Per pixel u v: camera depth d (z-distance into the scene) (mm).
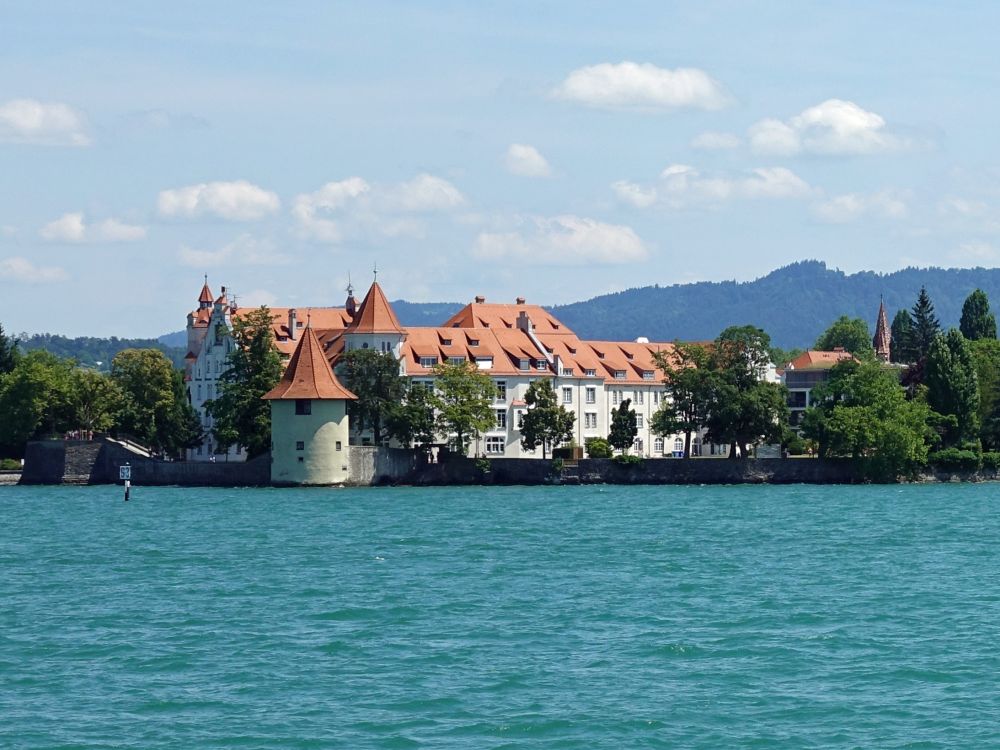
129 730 84812
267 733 83938
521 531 195250
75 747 81625
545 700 90625
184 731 84438
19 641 109812
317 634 111562
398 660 101875
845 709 88500
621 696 91562
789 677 96562
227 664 101125
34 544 183125
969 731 83812
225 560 161375
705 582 139625
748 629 112938
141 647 107062
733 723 85625
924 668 98750
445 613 120625
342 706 89500
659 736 83062
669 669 98875
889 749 80625
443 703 90062
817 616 118750
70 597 132500
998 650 104438
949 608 122875
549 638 109438
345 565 155000
